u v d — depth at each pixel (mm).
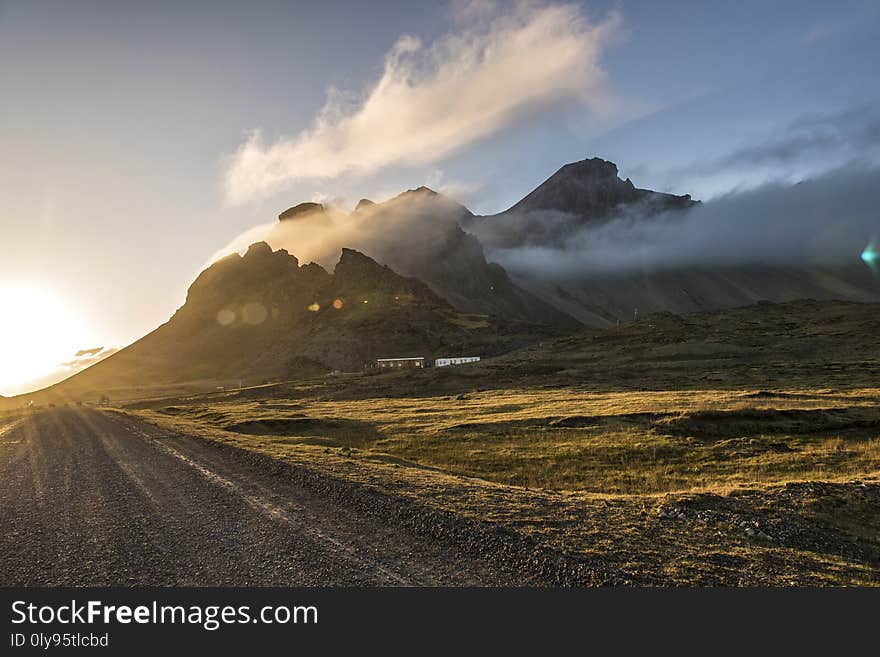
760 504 15836
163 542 11812
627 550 10820
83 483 19391
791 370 85938
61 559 10969
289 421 52406
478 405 65750
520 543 10805
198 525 13023
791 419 39375
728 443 33125
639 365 113312
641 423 41812
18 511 15297
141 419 54250
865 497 16812
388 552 10703
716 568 10305
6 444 34031
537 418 45906
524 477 26688
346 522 12773
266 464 20969
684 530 12633
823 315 144250
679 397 56875
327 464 20406
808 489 17266
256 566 10203
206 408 82938
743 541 12359
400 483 16656
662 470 27750
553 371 122062
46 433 40875
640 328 160625
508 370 126812
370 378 138250
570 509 13766
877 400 47625
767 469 26469
